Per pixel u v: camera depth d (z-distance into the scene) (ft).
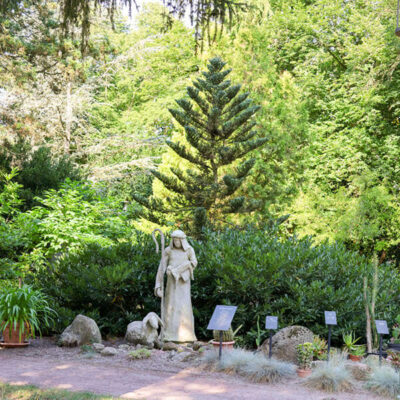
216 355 27.25
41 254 44.83
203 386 23.18
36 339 33.55
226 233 41.63
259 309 33.88
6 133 64.59
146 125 100.83
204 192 56.03
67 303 36.45
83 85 91.71
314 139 71.26
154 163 92.02
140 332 31.73
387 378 23.82
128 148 94.38
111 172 90.43
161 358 28.94
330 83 89.56
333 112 86.07
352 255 39.55
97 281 34.55
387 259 76.79
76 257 38.11
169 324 32.99
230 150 55.72
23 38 62.08
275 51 86.22
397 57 70.23
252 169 62.18
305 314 33.27
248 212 57.72
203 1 25.80
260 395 22.02
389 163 77.10
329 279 36.17
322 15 85.87
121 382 23.54
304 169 69.41
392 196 70.74
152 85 104.22
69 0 25.36
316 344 28.48
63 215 47.96
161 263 33.37
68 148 88.99
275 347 28.84
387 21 79.00
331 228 68.95
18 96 77.30
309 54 84.02
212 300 36.14
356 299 34.42
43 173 62.44
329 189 76.64
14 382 22.50
